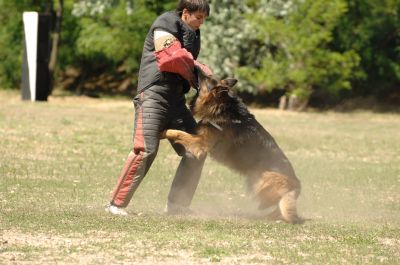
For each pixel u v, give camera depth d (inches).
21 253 277.9
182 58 346.9
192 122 370.9
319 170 598.9
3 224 327.9
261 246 303.6
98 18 1350.9
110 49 1334.9
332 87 1252.5
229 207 419.8
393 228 364.2
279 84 1243.2
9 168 522.0
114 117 995.3
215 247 297.6
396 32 1333.7
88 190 448.5
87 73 1566.2
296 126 1003.3
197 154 359.9
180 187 374.6
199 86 367.2
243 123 365.7
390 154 741.3
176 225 341.4
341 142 821.9
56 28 1362.0
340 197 473.7
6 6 1409.9
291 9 1229.7
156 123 358.9
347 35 1298.0
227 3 1261.1
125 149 673.6
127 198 364.5
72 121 896.9
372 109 1352.1
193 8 357.1
